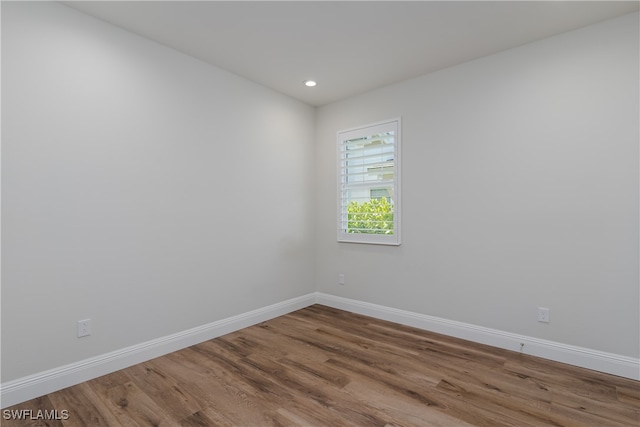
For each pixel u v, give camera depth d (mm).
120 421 1847
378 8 2229
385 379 2301
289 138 3896
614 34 2334
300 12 2277
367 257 3758
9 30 1982
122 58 2482
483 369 2439
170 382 2266
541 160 2635
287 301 3875
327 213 4152
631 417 1864
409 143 3398
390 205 3541
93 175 2330
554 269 2588
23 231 2033
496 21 2377
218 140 3146
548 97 2600
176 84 2820
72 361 2232
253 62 3043
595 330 2424
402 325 3434
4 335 1967
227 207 3227
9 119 1979
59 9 2174
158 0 2141
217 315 3133
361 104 3801
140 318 2586
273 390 2160
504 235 2818
